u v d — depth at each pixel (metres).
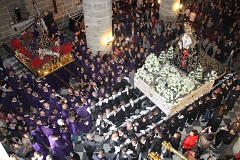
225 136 8.62
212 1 17.84
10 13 14.23
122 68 11.43
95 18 11.98
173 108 9.46
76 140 9.48
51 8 15.45
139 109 10.50
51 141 7.86
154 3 18.12
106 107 9.85
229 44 13.12
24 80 10.85
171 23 15.56
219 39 13.59
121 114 9.59
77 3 16.73
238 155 7.34
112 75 10.96
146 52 12.96
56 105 9.77
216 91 9.90
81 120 9.09
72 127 8.86
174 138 8.15
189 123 10.34
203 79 10.40
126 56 12.64
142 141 7.80
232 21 16.16
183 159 3.41
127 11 17.88
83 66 11.73
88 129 9.53
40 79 10.71
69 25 16.48
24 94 10.48
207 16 16.50
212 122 9.56
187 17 17.20
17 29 14.10
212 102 9.94
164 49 13.52
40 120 8.45
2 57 13.98
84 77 10.95
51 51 10.88
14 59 13.81
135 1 18.73
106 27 12.54
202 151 8.62
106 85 10.58
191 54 10.54
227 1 17.52
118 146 7.94
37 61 10.69
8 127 8.42
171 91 9.48
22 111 9.09
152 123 8.77
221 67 11.73
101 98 9.60
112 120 9.48
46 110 9.22
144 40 13.88
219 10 16.55
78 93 9.86
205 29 15.90
